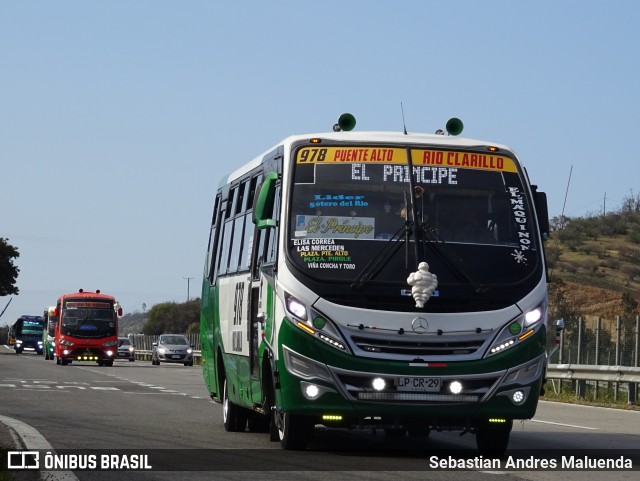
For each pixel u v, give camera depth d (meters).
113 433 16.72
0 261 120.31
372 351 13.14
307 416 13.97
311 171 13.87
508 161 14.16
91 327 60.72
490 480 11.68
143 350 97.56
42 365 55.94
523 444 16.28
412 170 13.91
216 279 19.05
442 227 13.64
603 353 29.14
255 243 15.51
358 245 13.46
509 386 13.29
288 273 13.37
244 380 15.99
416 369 13.13
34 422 18.41
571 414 23.34
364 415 13.17
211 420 19.75
